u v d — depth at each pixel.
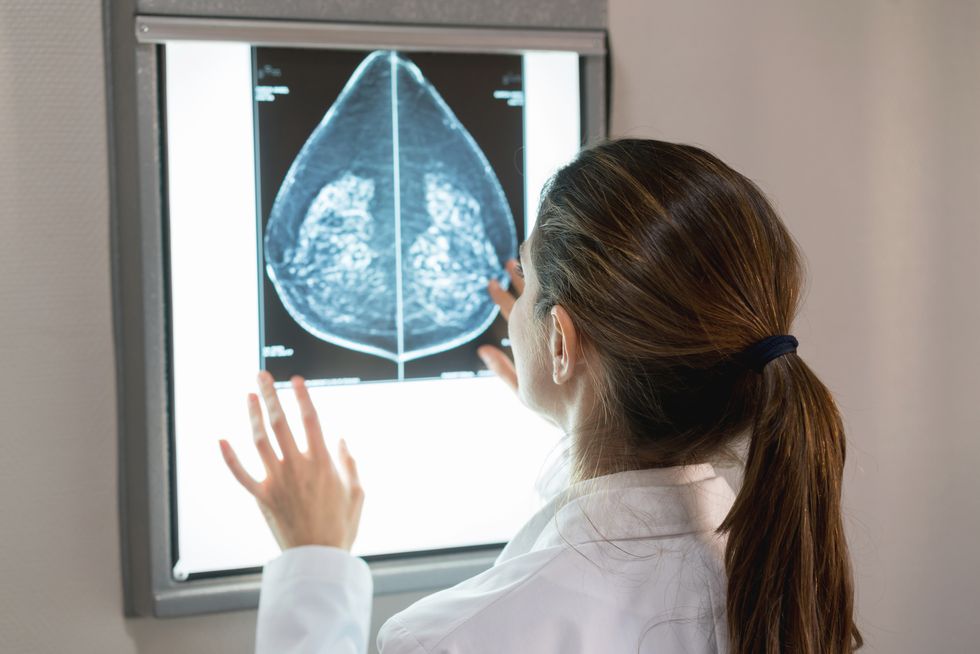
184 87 0.92
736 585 0.60
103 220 0.94
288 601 0.78
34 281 0.93
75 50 0.92
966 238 1.22
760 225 0.64
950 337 1.23
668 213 0.62
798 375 0.62
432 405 1.01
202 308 0.93
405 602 1.06
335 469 0.92
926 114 1.19
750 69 1.12
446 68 0.99
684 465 0.68
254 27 0.92
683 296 0.61
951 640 1.26
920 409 1.22
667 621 0.62
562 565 0.63
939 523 1.24
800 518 0.60
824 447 0.62
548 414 0.76
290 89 0.94
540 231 0.70
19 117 0.91
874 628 1.23
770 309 0.64
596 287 0.63
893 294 1.20
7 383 0.93
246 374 0.95
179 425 0.94
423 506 1.01
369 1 0.96
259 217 0.94
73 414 0.94
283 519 0.84
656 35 1.08
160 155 0.91
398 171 0.98
